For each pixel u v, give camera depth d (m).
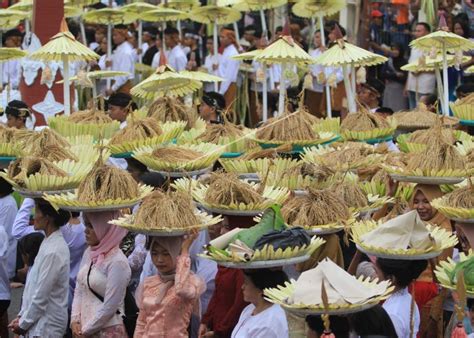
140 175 12.09
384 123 13.28
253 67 21.86
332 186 10.42
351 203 10.23
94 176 9.73
